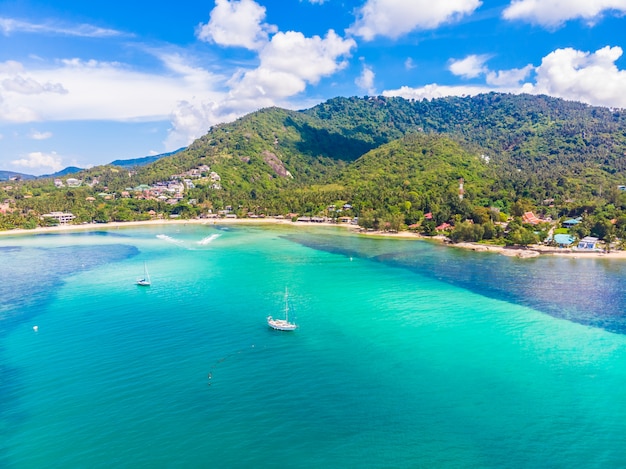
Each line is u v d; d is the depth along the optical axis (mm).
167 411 53250
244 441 47500
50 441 47688
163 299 101938
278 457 44906
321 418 51875
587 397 57312
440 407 54531
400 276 127750
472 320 87125
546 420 51969
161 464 43875
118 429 49750
